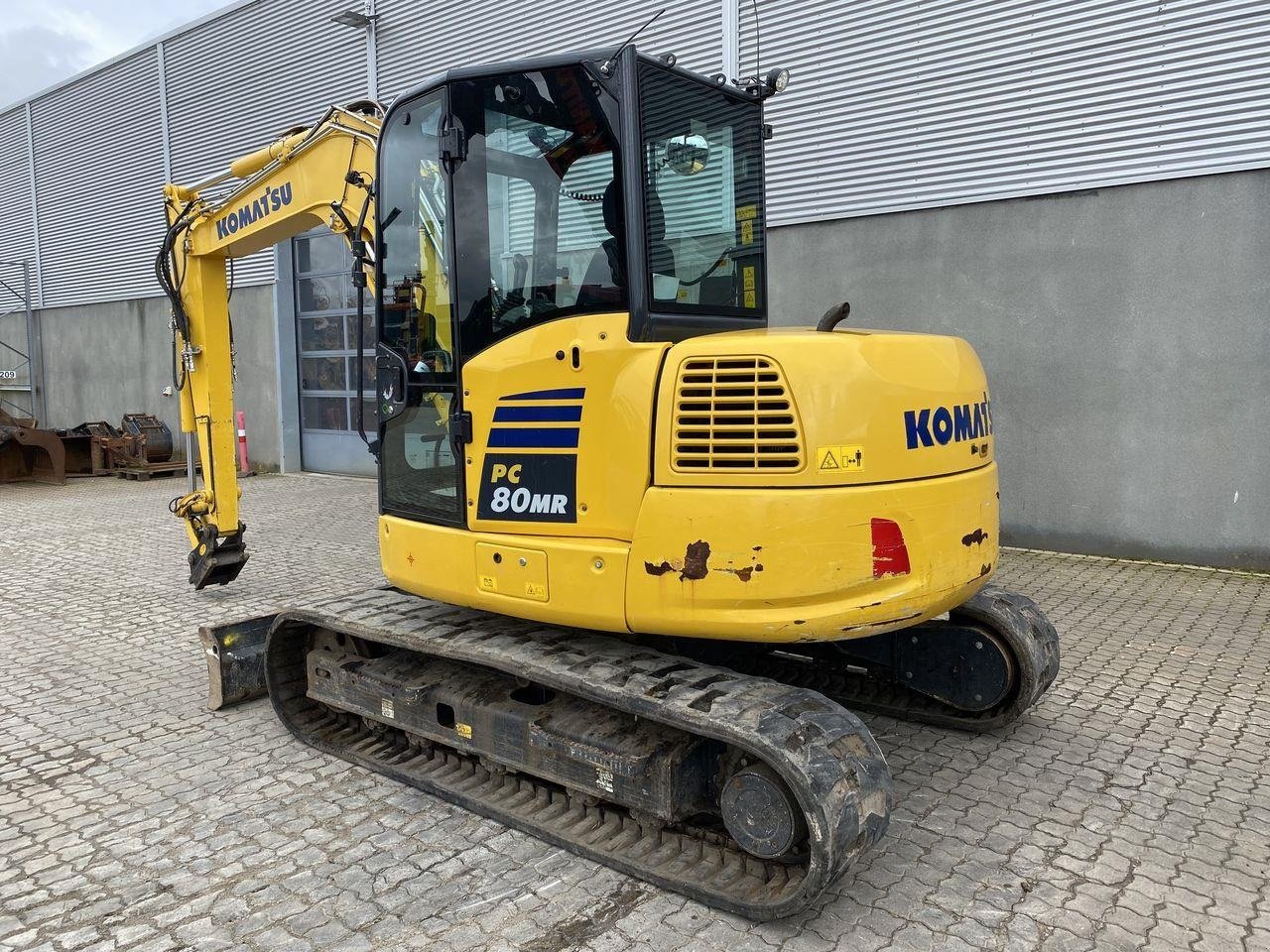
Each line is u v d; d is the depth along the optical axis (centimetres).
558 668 316
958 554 312
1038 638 409
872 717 441
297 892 301
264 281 1377
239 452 1369
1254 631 560
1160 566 716
